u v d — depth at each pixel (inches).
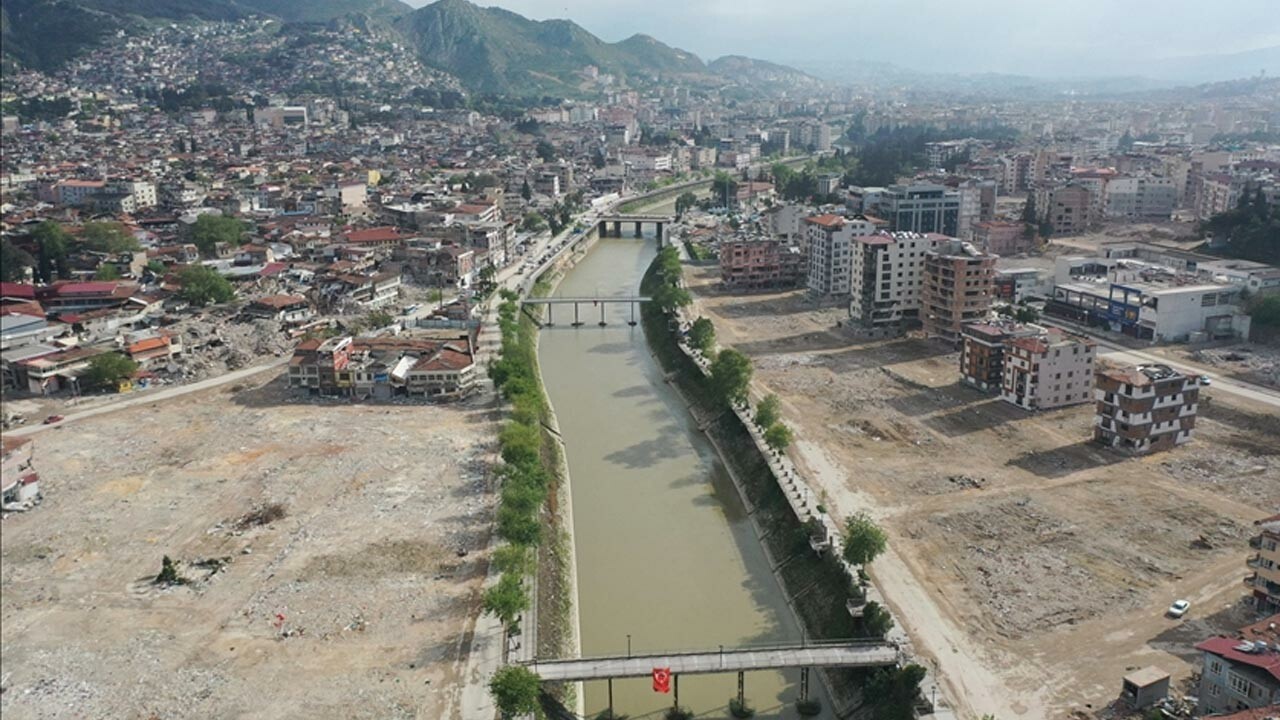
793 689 5639.8
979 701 5098.4
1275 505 7317.9
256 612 6274.6
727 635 6190.9
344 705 5319.9
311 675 5600.4
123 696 5433.1
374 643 5915.4
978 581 6358.3
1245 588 6102.4
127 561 6978.4
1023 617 5910.4
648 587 6845.5
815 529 6870.1
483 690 5423.2
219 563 6924.2
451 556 7003.0
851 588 6186.0
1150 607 5964.6
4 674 5639.8
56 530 7470.5
